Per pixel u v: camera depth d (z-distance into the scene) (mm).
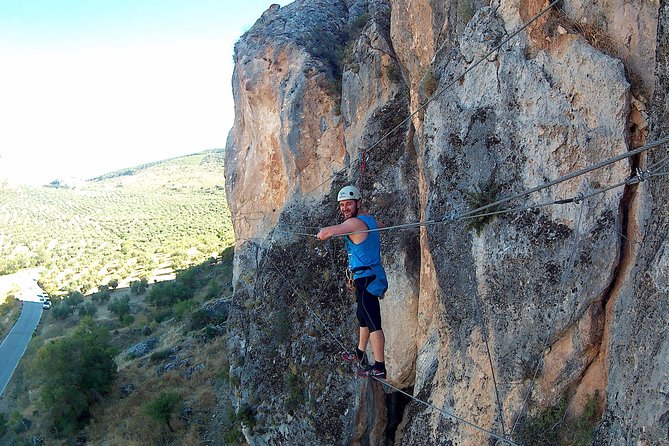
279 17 25047
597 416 8977
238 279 24547
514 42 10180
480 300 10688
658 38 7590
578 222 9109
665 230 7207
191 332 39688
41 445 30672
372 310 7617
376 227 7641
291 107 21484
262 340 19562
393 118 18000
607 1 9258
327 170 20797
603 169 8969
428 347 13383
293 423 17219
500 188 10164
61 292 94375
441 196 11492
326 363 17031
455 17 12750
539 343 9711
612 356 8539
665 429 6617
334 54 22500
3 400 44281
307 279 19031
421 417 12430
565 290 9297
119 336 50312
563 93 9430
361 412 16031
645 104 8750
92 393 31891
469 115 10836
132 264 112250
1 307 83438
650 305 7324
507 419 10141
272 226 23547
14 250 147875
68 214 198625
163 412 26266
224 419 25969
